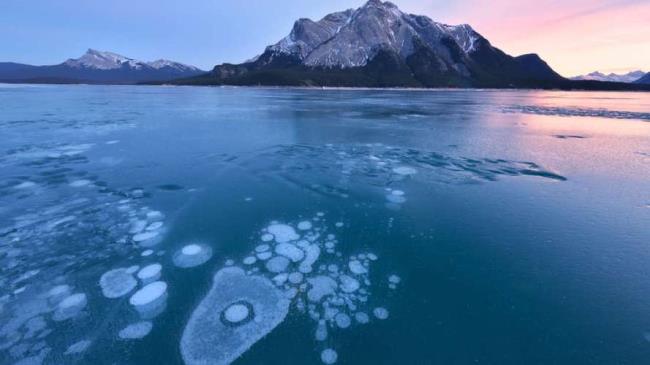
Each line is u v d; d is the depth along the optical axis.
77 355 2.96
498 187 7.48
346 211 6.19
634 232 5.30
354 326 3.32
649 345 3.10
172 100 37.78
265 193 7.07
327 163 9.41
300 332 3.23
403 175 8.35
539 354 3.00
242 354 2.97
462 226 5.57
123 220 5.65
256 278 4.09
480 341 3.14
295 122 18.23
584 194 7.00
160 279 4.05
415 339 3.16
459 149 11.27
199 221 5.69
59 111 22.14
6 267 4.21
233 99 42.25
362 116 21.77
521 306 3.62
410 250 4.80
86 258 4.48
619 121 19.61
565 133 14.88
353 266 4.38
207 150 10.78
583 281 4.07
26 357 2.93
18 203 6.22
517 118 21.02
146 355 2.97
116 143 11.62
